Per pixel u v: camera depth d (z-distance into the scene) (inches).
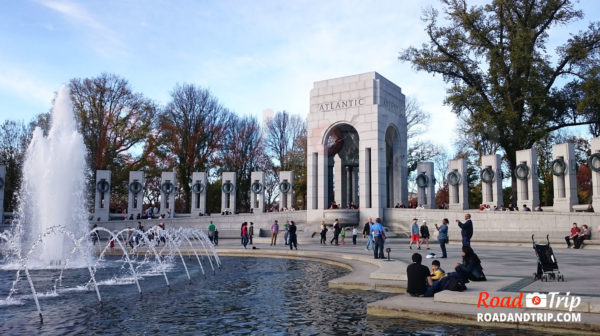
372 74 1563.7
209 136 2202.3
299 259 903.7
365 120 1539.1
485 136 1601.9
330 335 322.7
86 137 1942.7
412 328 334.6
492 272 554.9
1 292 534.6
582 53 1469.0
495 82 1566.2
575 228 985.5
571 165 1288.1
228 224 1672.0
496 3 1545.3
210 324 363.6
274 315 392.8
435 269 448.1
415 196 2815.0
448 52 1633.9
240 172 2395.4
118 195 2239.2
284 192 1782.7
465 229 684.1
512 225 1229.1
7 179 1998.0
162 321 376.8
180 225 1676.9
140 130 2032.5
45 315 405.1
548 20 1563.7
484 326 334.6
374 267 681.0
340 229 1234.0
